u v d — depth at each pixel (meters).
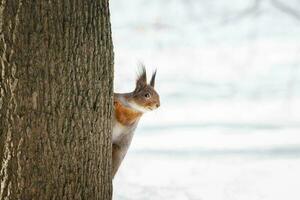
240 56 25.72
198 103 21.77
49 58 6.63
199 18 23.80
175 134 17.22
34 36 6.55
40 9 6.55
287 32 29.44
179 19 25.77
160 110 20.69
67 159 6.88
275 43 28.19
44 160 6.75
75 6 6.75
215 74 25.20
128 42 25.31
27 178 6.73
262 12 19.02
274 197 10.95
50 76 6.66
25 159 6.68
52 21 6.61
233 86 23.91
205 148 15.23
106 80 7.17
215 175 12.41
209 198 10.77
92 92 6.99
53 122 6.74
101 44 7.05
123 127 8.73
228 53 25.94
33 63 6.58
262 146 15.42
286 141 16.02
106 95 7.20
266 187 11.52
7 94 6.59
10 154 6.68
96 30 6.97
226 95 22.97
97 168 7.19
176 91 23.30
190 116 19.86
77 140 6.93
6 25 6.50
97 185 7.21
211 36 26.91
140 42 25.36
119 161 8.79
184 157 14.18
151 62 25.22
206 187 11.46
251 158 14.06
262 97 22.14
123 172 12.43
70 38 6.73
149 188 11.08
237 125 18.53
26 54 6.55
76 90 6.84
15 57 6.53
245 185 11.66
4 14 6.48
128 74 16.45
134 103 8.72
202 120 19.17
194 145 15.66
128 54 24.20
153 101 8.74
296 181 11.98
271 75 25.12
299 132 17.27
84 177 7.05
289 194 11.12
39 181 6.76
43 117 6.68
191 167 13.12
